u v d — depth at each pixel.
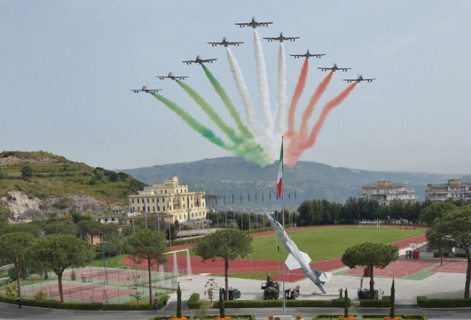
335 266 119.19
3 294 99.25
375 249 79.75
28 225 157.88
